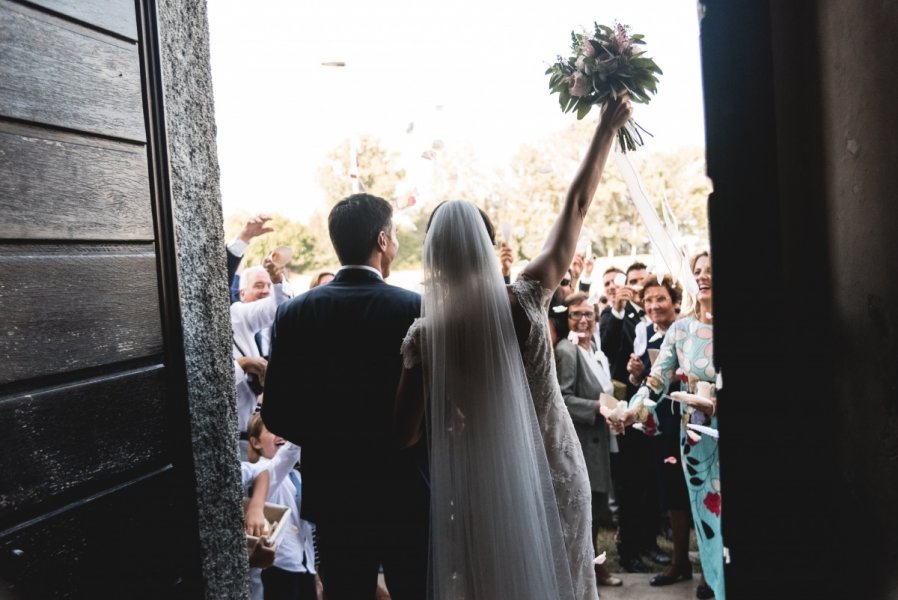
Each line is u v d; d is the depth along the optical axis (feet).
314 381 7.79
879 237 2.76
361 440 7.68
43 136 5.20
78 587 5.29
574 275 18.37
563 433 7.32
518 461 6.75
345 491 7.71
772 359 3.22
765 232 3.21
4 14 4.91
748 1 3.19
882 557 2.87
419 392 7.11
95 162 5.67
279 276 13.33
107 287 5.73
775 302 3.21
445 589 6.80
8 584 4.72
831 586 3.20
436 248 6.91
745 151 3.21
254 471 9.90
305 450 7.92
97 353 5.59
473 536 6.73
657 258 10.15
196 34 7.19
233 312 12.56
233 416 7.40
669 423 13.28
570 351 14.58
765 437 3.23
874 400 2.85
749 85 3.20
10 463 4.80
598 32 7.58
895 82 2.60
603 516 16.76
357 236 8.07
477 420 6.77
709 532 11.02
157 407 6.24
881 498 2.84
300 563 10.23
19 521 4.88
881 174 2.72
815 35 3.10
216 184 7.44
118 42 5.98
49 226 5.20
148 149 6.29
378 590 12.02
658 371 12.76
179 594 6.40
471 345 6.80
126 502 5.80
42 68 5.20
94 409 5.53
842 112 2.94
